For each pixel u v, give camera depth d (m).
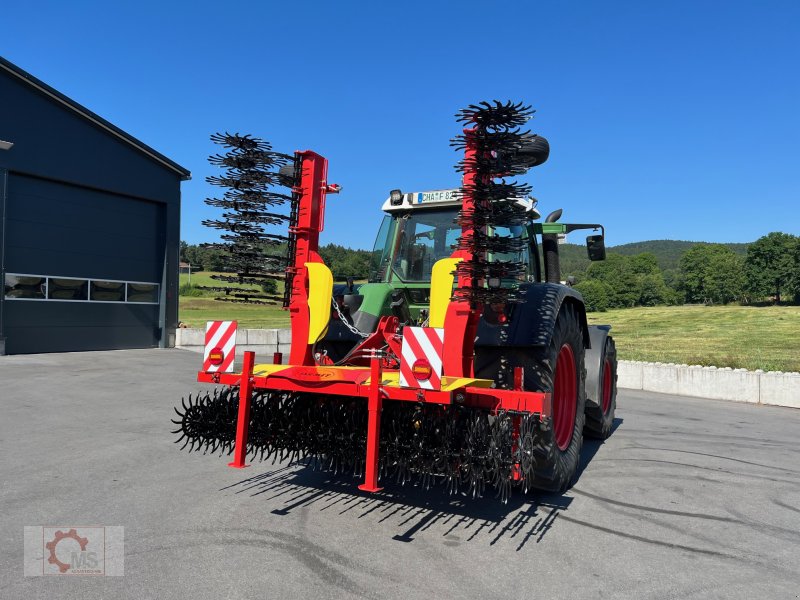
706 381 10.88
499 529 3.79
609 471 5.34
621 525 3.93
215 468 5.04
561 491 4.67
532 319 4.22
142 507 4.02
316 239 4.50
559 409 4.80
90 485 4.48
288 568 3.10
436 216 5.51
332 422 3.98
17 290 14.12
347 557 3.26
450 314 3.86
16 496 4.19
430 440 3.60
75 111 14.86
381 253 5.76
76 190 15.30
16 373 10.84
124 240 16.48
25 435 6.07
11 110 13.67
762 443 6.68
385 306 5.10
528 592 2.91
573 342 4.87
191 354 15.42
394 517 3.94
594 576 3.12
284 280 4.39
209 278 4.36
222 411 4.31
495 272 3.69
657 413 8.85
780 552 3.52
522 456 3.47
